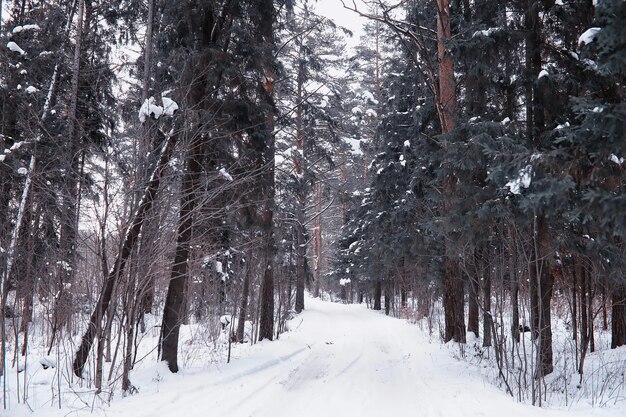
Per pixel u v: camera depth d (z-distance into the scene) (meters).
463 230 9.81
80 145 8.27
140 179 7.04
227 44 10.49
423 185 15.55
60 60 12.17
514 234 9.33
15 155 9.17
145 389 7.50
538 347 7.79
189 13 9.72
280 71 14.09
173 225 7.83
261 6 10.98
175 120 7.96
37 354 9.42
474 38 9.30
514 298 9.45
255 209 11.43
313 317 25.22
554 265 10.97
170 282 9.38
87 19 13.05
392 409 6.85
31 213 8.13
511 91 10.30
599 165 5.75
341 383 8.78
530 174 6.22
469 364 10.58
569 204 6.59
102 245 6.92
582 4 8.51
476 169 9.71
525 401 7.62
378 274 27.88
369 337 16.58
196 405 6.61
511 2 9.92
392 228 19.09
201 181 8.67
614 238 8.59
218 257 13.12
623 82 7.65
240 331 14.10
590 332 10.88
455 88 12.84
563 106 8.98
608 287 9.48
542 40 9.41
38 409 6.01
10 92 10.41
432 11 14.22
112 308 7.04
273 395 7.58
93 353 7.80
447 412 6.46
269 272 15.78
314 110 17.31
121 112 10.74
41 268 8.77
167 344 9.11
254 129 11.13
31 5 13.44
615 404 6.89
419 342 14.68
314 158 21.27
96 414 5.84
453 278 13.55
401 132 17.55
